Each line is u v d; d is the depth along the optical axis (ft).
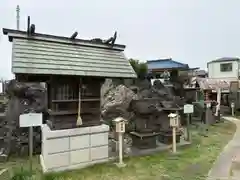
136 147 23.68
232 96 61.62
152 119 24.88
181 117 36.60
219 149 23.41
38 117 16.31
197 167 17.71
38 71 15.65
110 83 40.52
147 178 15.55
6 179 15.60
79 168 17.48
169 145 24.61
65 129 17.33
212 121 42.16
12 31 17.11
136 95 36.86
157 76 49.78
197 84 49.57
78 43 20.26
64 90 17.72
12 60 15.52
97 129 18.76
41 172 16.63
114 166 17.97
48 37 18.67
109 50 22.21
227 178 15.28
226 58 75.66
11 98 25.84
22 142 22.08
